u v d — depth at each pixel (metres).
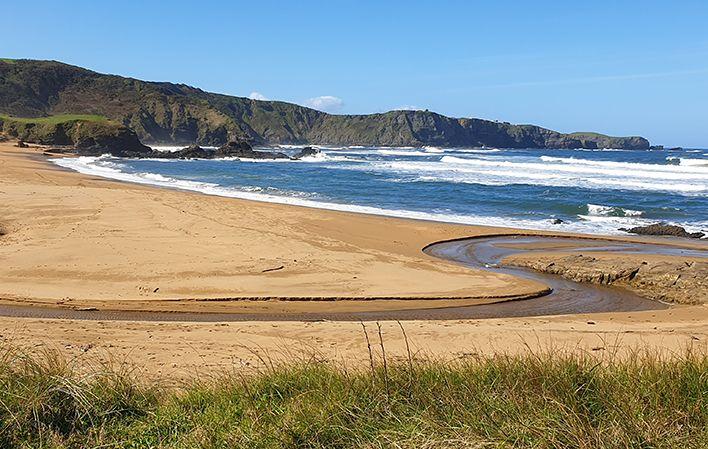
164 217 20.17
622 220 24.78
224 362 7.86
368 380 5.28
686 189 36.97
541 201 29.33
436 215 24.73
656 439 4.11
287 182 38.75
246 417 4.88
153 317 10.80
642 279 14.12
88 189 26.45
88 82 123.50
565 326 10.48
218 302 11.87
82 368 6.95
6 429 4.58
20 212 20.11
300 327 9.95
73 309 11.05
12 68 116.50
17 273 13.12
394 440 4.29
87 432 4.73
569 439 4.07
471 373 5.47
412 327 10.10
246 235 17.88
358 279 13.75
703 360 5.58
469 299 12.73
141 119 111.75
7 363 5.50
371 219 22.22
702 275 13.75
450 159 72.31
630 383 5.10
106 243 15.99
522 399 4.79
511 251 17.88
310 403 4.95
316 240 17.86
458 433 4.25
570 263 15.41
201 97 158.25
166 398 5.54
